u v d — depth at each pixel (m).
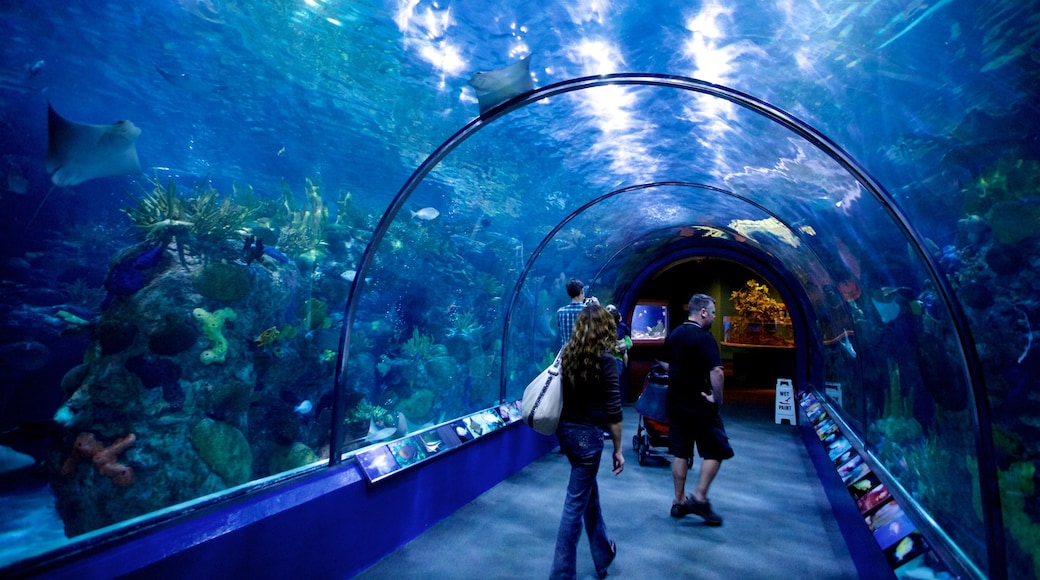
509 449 6.38
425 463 4.60
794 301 10.72
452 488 5.05
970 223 2.46
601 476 6.36
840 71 2.87
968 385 2.51
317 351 5.54
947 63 2.24
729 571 3.84
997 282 2.32
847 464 4.70
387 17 4.03
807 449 7.78
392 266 7.30
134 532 2.47
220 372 4.05
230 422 4.18
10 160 4.82
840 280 5.80
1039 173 2.06
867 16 2.43
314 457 5.12
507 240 8.16
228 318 4.13
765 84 3.45
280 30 4.46
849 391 6.73
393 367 6.71
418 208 8.12
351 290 3.99
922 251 2.91
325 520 3.48
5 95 4.68
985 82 2.12
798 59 3.03
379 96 5.50
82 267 5.27
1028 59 1.90
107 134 3.18
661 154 5.76
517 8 3.52
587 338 3.42
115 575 2.23
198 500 2.92
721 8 2.95
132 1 4.01
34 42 4.40
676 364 4.85
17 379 4.39
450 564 3.92
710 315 4.82
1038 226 2.10
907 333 3.66
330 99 5.91
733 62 3.41
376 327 6.94
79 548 2.24
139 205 3.85
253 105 6.35
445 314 7.81
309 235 6.07
